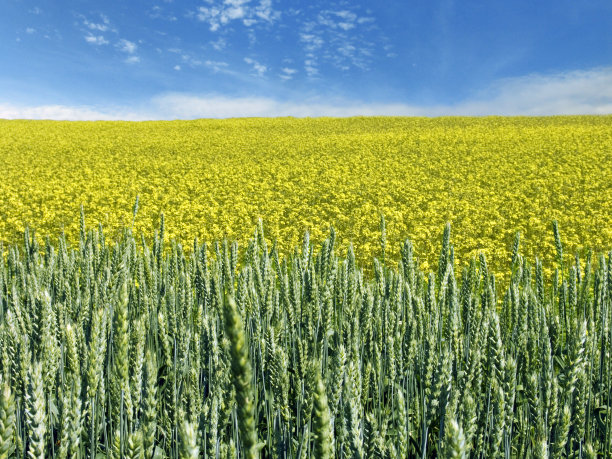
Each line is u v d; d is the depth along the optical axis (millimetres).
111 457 1280
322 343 2426
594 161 20828
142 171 22812
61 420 1068
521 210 14258
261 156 26469
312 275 2635
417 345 2316
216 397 1420
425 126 38500
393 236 11656
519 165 21016
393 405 1976
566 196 15445
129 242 3270
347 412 1039
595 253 9500
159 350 2799
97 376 1396
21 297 2576
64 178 20703
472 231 11828
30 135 34906
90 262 2979
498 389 1393
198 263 3002
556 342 2324
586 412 1862
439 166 21859
